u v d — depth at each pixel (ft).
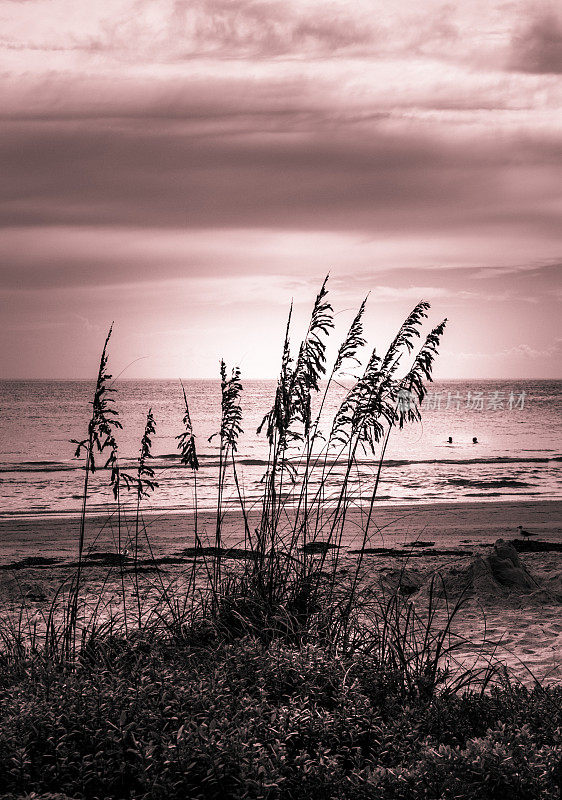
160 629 17.79
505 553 33.99
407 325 19.26
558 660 21.98
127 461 123.13
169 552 44.88
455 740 13.20
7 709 12.26
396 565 38.45
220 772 10.87
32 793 9.94
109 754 11.30
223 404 20.20
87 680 13.35
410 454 138.41
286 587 18.85
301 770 11.08
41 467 113.60
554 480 96.32
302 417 19.77
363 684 14.49
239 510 65.26
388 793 10.84
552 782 11.28
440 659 21.25
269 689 13.87
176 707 12.44
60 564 41.60
